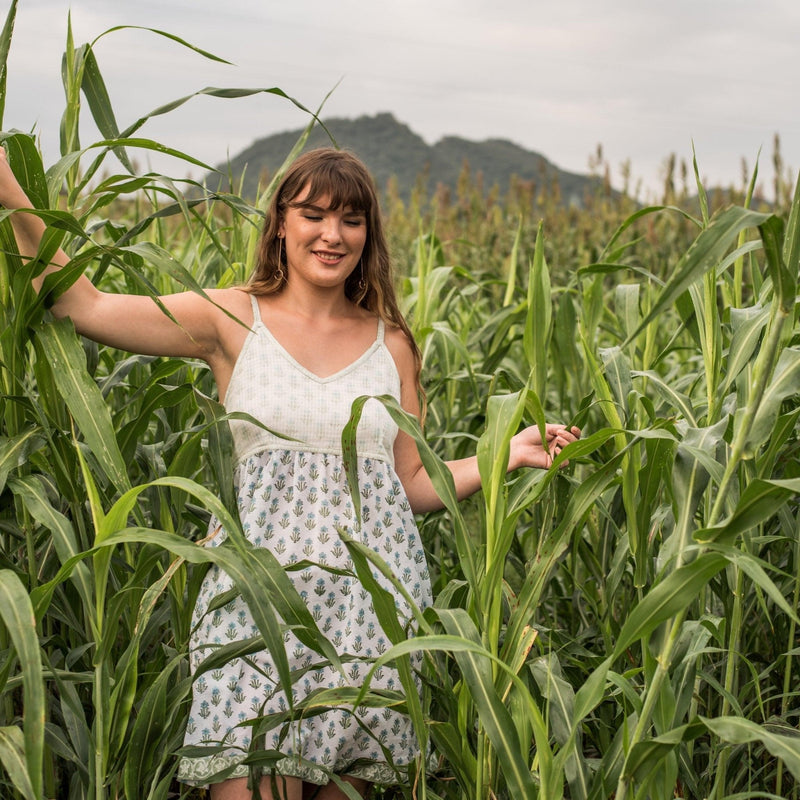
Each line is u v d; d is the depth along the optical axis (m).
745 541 1.93
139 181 1.99
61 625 2.24
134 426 2.04
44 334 1.78
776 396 1.44
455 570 2.61
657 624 1.41
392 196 10.69
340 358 2.14
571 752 1.63
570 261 9.27
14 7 1.82
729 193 6.34
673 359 4.53
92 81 2.14
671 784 1.55
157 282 2.98
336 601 1.98
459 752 1.76
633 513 2.07
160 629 2.75
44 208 1.83
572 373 3.08
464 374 3.20
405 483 2.31
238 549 1.45
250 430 2.04
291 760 1.86
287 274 2.19
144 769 1.75
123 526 1.53
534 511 2.54
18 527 1.94
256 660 1.89
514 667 1.68
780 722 1.94
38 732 1.29
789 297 1.30
